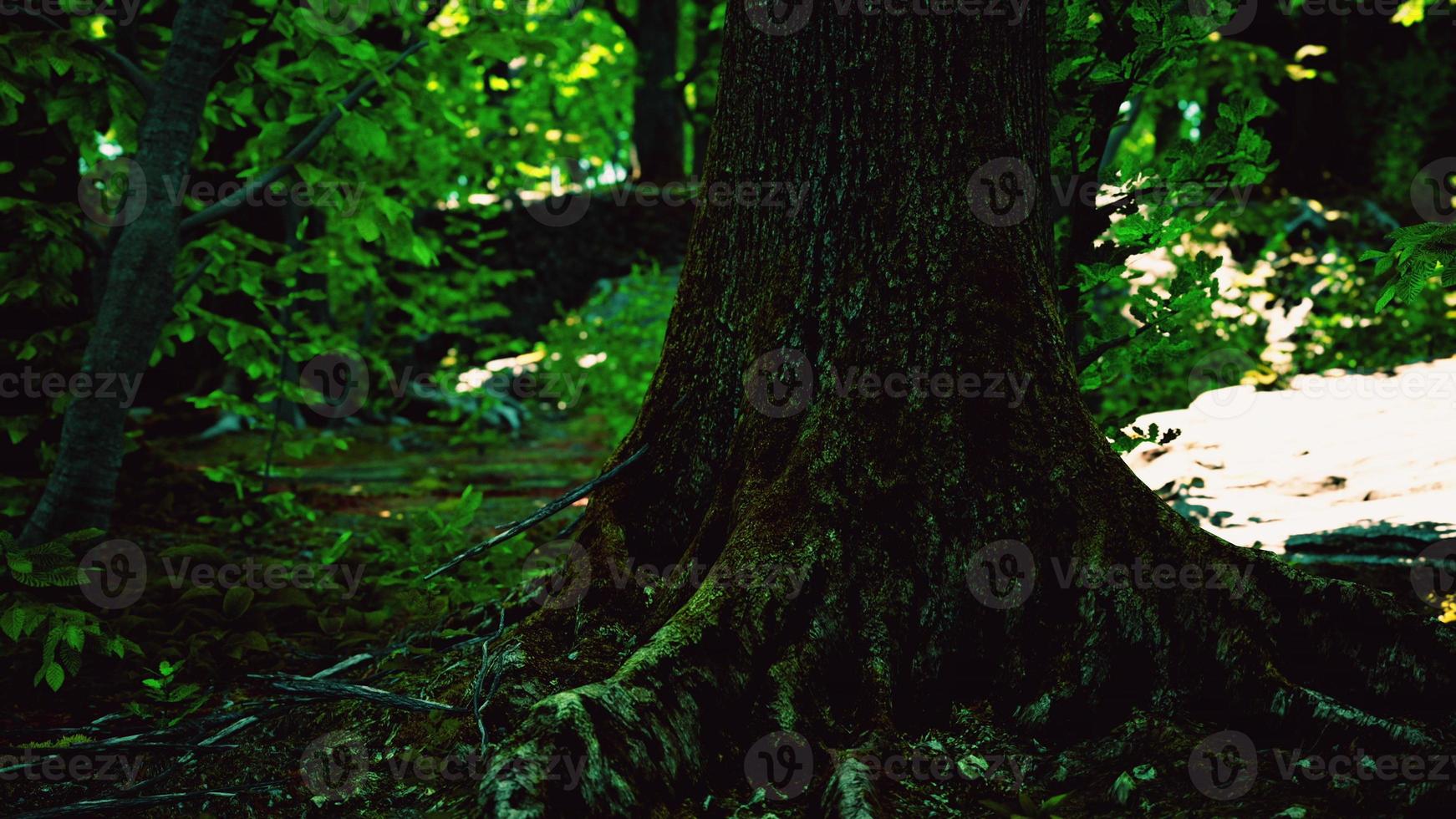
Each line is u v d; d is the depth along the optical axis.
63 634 3.49
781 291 3.23
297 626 4.86
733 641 2.68
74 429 5.14
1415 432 5.83
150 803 2.75
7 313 6.00
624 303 15.45
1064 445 2.92
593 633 3.15
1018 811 2.40
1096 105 4.16
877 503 2.89
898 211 3.13
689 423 3.41
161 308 5.36
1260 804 2.26
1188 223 4.00
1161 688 2.67
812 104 3.26
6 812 2.95
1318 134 15.73
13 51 4.81
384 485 9.95
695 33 21.53
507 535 3.47
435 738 2.86
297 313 7.34
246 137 8.80
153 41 6.85
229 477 6.84
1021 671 2.77
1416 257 3.01
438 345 18.03
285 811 2.76
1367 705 2.62
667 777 2.37
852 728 2.63
